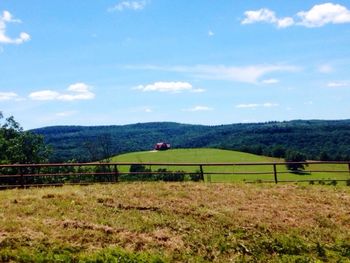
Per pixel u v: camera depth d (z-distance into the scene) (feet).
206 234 50.06
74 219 49.73
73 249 42.55
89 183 77.25
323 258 48.98
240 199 64.59
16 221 47.03
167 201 60.03
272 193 69.77
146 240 46.52
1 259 39.32
